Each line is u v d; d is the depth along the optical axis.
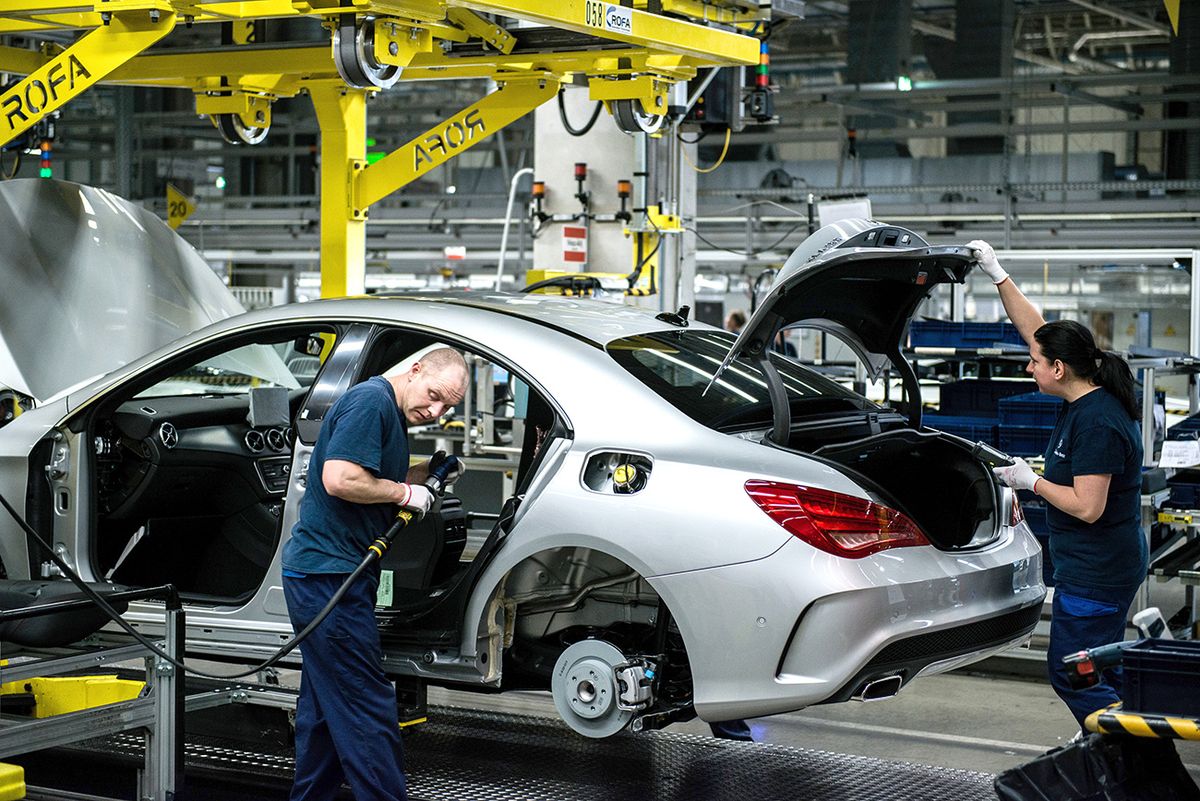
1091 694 4.34
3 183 5.78
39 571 4.82
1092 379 4.32
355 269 6.88
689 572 3.81
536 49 6.74
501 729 5.04
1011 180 15.22
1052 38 18.23
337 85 6.71
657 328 4.64
